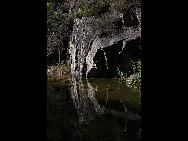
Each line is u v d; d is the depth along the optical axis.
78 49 8.95
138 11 7.37
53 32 10.52
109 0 8.36
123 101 4.57
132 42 7.00
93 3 8.85
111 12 8.07
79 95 5.54
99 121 3.53
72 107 4.50
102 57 7.49
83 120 3.62
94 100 4.89
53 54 10.45
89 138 2.88
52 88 6.61
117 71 7.46
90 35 8.34
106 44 7.39
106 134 2.98
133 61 7.08
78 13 9.60
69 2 11.30
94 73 7.80
